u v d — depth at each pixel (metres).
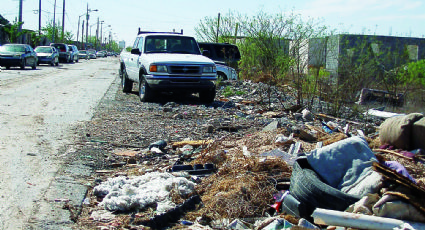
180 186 5.18
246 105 13.45
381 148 6.54
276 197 4.96
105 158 6.74
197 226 4.36
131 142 7.81
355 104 12.80
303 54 16.08
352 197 4.08
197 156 6.86
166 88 12.94
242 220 4.51
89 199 5.03
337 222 3.73
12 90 15.10
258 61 20.69
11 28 44.97
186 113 10.95
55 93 14.77
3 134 7.88
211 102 13.84
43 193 5.05
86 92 15.55
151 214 4.59
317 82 12.70
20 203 4.72
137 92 16.41
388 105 13.95
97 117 10.17
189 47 14.63
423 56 15.84
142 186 5.25
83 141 7.69
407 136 6.28
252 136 7.83
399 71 14.38
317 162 4.73
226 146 7.18
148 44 14.33
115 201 4.73
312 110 12.32
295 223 4.21
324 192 4.21
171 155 7.08
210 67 13.30
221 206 4.74
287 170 5.73
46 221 4.32
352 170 4.57
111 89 17.17
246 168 5.72
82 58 64.31
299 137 7.65
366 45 13.64
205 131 8.85
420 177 5.29
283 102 13.75
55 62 37.94
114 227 4.29
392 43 17.05
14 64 28.69
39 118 9.72
